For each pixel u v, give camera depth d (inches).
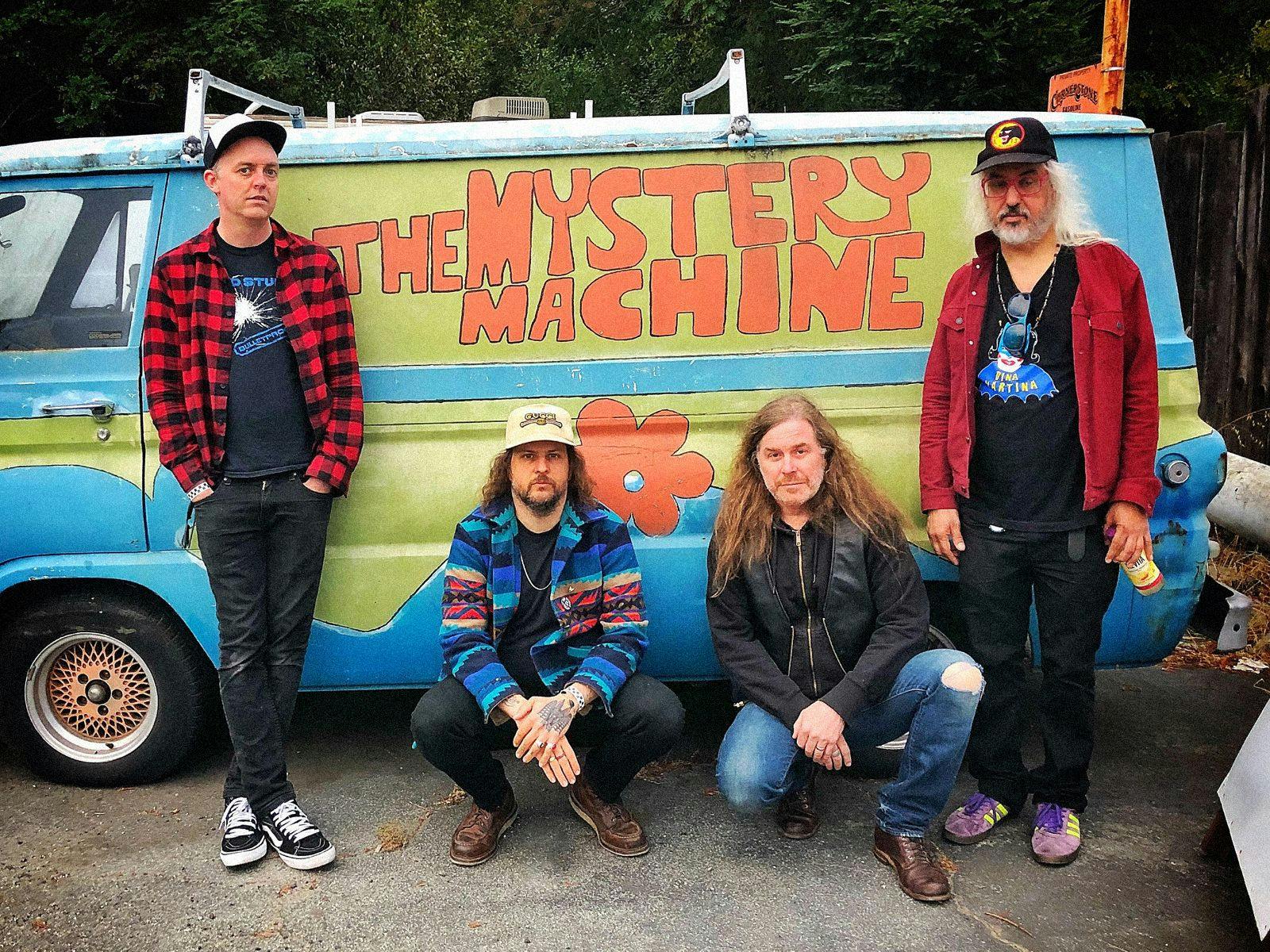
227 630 114.2
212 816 125.6
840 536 111.1
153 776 132.0
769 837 120.0
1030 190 105.1
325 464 114.3
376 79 570.6
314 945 100.7
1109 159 125.2
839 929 102.1
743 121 123.8
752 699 112.5
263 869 114.1
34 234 126.0
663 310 125.7
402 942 100.9
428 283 125.6
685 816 125.3
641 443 125.3
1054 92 203.0
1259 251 215.8
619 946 100.0
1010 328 108.3
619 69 582.9
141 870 114.0
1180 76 368.8
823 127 125.3
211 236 112.7
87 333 125.3
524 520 115.0
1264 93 212.1
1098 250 106.8
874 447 125.4
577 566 115.0
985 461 111.1
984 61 285.4
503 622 114.0
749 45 419.8
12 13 345.1
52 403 123.3
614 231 125.5
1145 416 106.6
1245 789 105.0
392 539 125.4
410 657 126.6
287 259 114.1
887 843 111.6
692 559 124.6
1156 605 124.0
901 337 126.2
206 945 100.9
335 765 140.5
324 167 125.0
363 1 492.1
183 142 125.5
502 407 125.3
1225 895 107.4
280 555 116.0
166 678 128.3
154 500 124.2
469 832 115.3
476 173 125.2
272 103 142.3
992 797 119.3
